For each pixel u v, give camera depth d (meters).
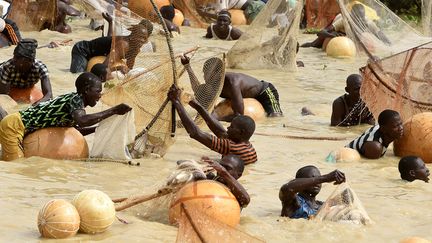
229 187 9.70
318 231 9.63
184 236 8.66
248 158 12.79
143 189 10.62
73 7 28.53
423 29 21.30
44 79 15.78
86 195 9.13
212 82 13.87
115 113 12.34
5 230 8.98
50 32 25.45
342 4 20.77
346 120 15.98
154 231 9.22
